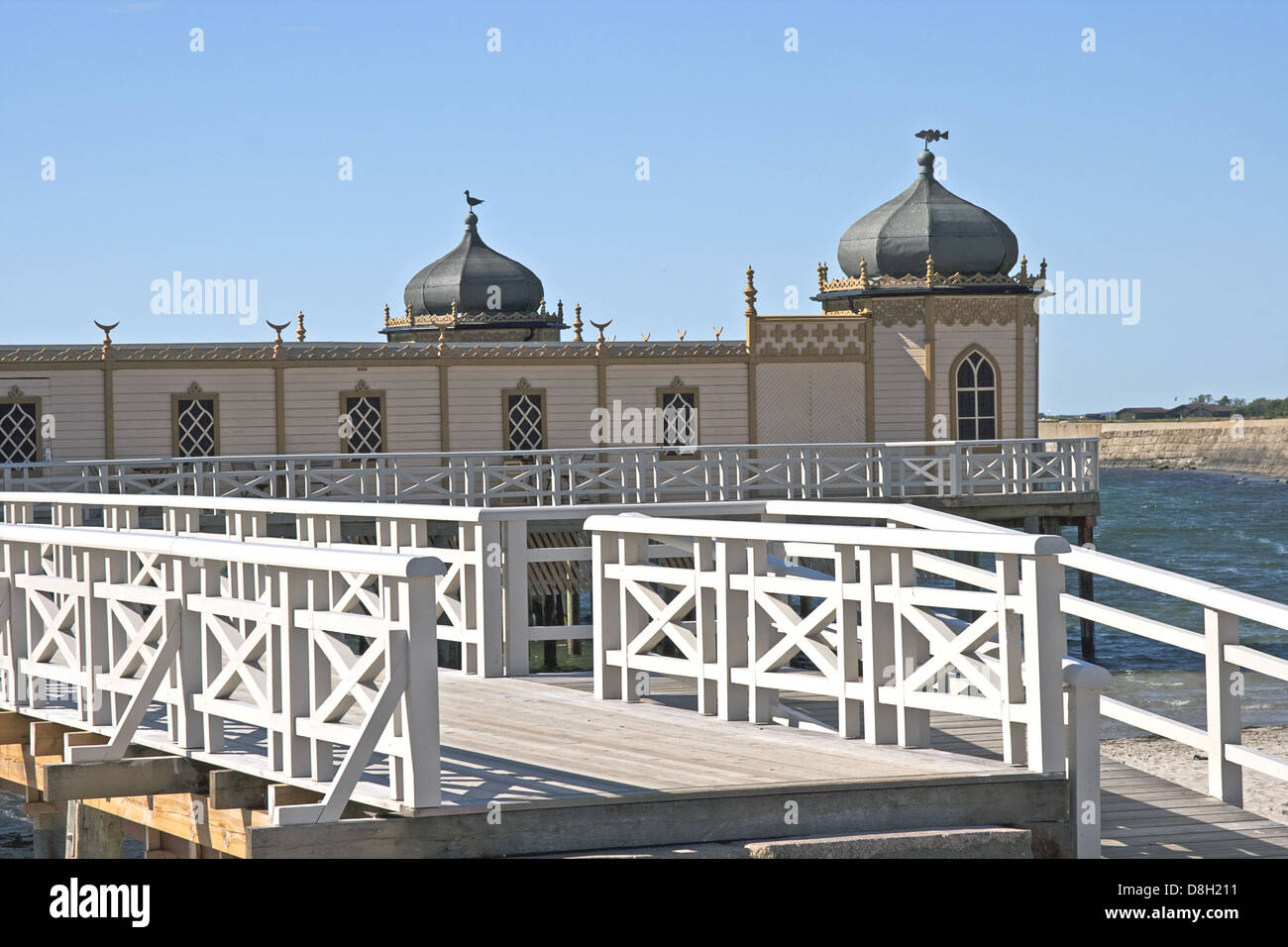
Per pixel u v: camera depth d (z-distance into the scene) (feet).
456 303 128.16
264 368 90.27
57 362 85.61
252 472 81.66
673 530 32.37
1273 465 437.58
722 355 99.09
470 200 137.08
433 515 38.04
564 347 97.55
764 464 100.07
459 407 94.68
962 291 103.55
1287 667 28.81
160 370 88.02
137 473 86.74
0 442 84.74
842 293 105.09
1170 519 274.57
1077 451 94.89
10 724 36.52
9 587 36.35
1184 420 498.28
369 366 92.63
